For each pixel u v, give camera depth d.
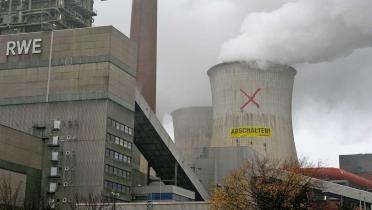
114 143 84.06
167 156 99.00
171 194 87.31
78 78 85.75
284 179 57.94
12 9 115.38
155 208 73.50
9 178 74.38
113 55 86.38
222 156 111.00
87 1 122.94
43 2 114.56
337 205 100.44
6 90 88.81
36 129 85.19
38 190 81.06
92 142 82.31
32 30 114.38
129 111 88.75
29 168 79.75
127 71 89.69
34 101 86.94
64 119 84.56
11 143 76.31
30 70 88.50
